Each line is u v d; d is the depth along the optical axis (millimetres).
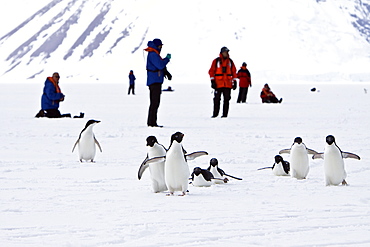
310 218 8477
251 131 24484
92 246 6938
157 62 26453
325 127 26484
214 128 26047
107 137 22328
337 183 11695
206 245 6969
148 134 23297
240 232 7609
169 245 6984
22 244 6996
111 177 12883
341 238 7285
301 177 12750
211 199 10141
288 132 24016
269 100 52344
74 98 64562
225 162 15328
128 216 8625
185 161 10492
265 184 11906
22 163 15219
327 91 89750
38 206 9398
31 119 32469
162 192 10953
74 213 8844
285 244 7008
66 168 14367
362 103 50375
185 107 45344
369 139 20859
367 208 9219
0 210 9039
